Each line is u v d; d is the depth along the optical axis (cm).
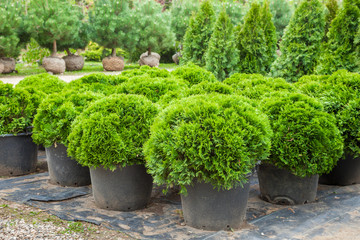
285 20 2294
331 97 436
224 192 319
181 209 388
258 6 895
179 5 2367
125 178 371
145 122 376
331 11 1042
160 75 598
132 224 342
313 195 406
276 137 371
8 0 1698
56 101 461
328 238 311
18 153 526
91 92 488
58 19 1703
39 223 341
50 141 451
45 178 509
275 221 349
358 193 437
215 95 347
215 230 326
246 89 505
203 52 1031
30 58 2031
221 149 301
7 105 507
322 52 800
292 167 380
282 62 874
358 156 451
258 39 889
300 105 387
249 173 326
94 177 380
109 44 1950
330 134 376
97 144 356
